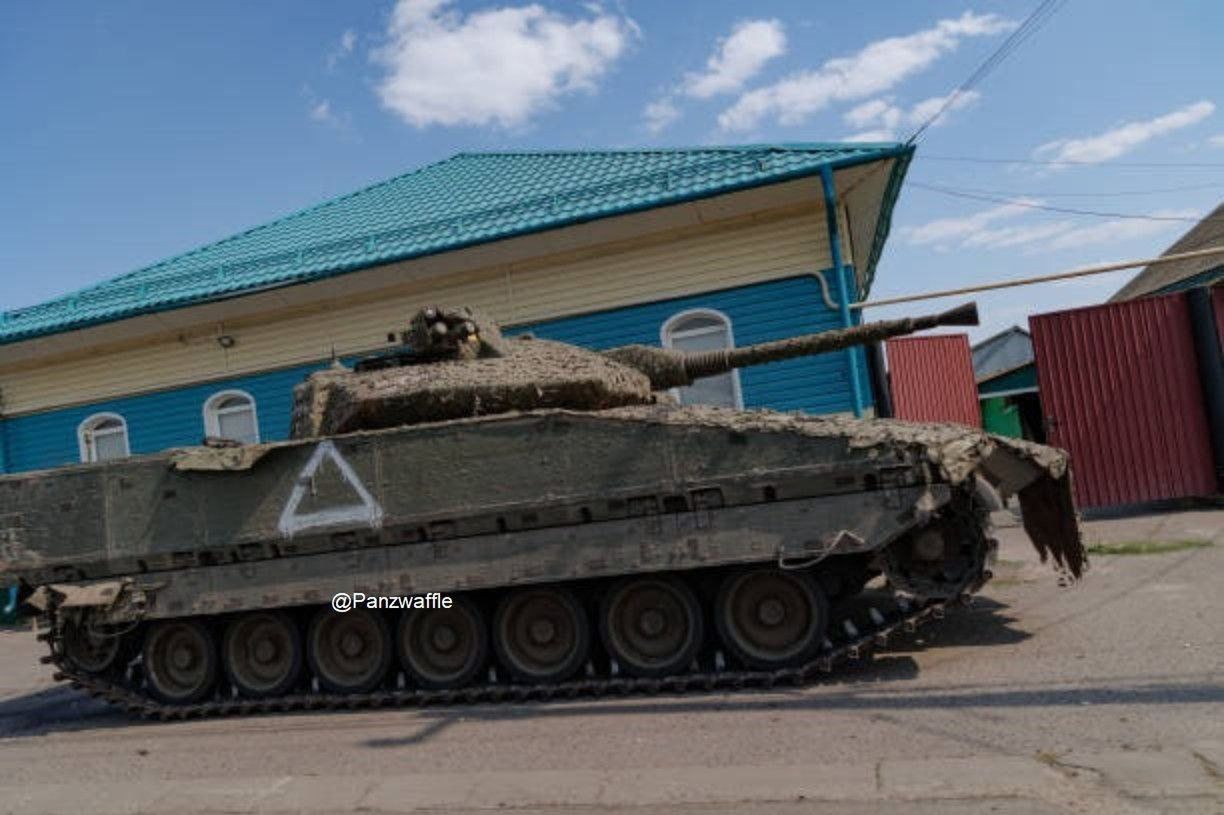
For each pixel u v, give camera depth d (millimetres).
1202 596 9484
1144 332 16547
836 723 6535
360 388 9141
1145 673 6977
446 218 17750
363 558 8750
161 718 9398
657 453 7934
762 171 15109
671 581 8141
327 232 20328
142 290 19594
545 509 8227
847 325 15508
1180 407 16328
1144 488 16359
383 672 8898
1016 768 5203
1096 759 5258
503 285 17359
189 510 9164
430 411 8953
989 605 10164
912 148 14500
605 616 8266
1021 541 14852
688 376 10867
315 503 8781
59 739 8930
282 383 18938
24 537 9672
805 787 5262
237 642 9328
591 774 5867
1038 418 28422
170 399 19719
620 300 16688
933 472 7359
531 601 8594
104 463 9516
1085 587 10586
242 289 17812
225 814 5793
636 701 7863
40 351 20141
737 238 16109
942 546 7523
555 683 8375
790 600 7926
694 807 5125
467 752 6758
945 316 9844
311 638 9094
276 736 7992
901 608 7754
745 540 7754
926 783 5121
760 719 6863
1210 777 4832
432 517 8438
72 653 9703
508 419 8359
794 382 15836
